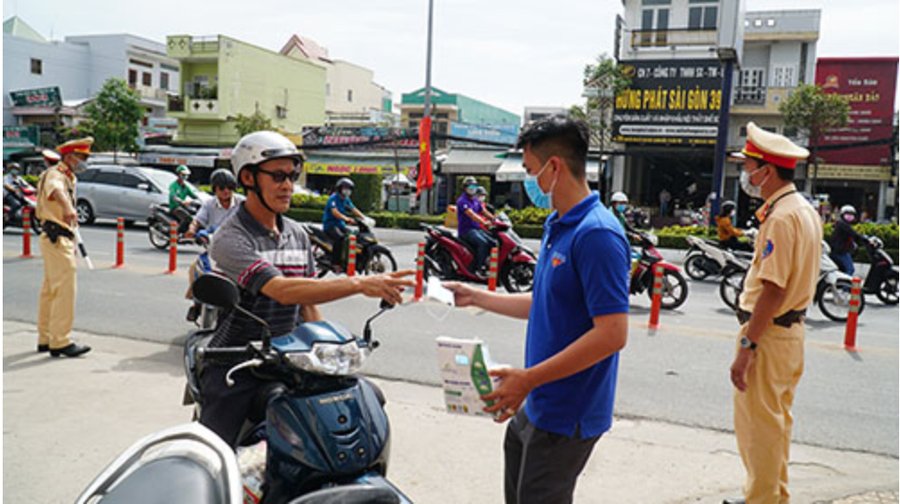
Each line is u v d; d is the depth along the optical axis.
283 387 2.38
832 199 27.25
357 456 2.12
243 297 2.57
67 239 5.76
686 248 16.31
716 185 17.30
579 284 2.03
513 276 10.19
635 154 24.58
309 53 46.19
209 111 33.53
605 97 24.00
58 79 40.03
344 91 49.38
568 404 2.07
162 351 6.23
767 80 26.77
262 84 35.84
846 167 26.05
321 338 2.23
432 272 10.84
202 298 2.19
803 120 24.09
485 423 4.55
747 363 2.87
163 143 35.12
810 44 26.06
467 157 28.38
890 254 14.98
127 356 5.99
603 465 3.97
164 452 2.01
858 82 26.11
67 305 5.80
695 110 23.36
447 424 4.51
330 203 10.62
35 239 14.66
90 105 31.17
